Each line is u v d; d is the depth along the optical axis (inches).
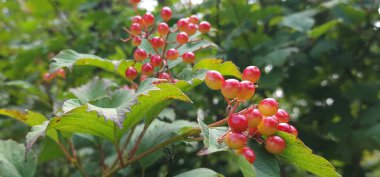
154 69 8.2
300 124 16.2
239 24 14.5
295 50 12.9
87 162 11.4
